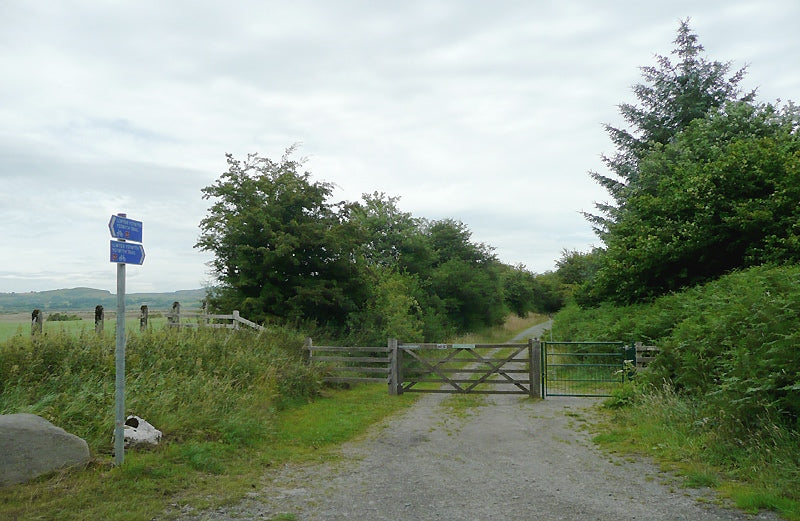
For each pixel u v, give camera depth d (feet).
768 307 28.27
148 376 31.89
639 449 26.45
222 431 27.96
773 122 70.44
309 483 22.16
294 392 42.09
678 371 34.68
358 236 74.64
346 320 69.67
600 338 60.34
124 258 21.80
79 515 17.13
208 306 70.74
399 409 40.24
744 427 23.66
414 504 19.48
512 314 207.72
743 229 53.31
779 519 16.71
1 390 27.45
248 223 68.18
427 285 130.00
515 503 19.39
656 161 79.87
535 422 34.60
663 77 99.71
